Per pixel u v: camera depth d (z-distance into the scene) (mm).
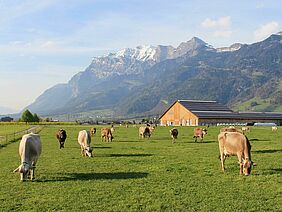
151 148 43219
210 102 190000
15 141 56438
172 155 35562
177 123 177625
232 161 30344
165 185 21234
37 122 181250
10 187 21078
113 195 19062
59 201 18047
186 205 17281
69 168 27531
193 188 20422
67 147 46031
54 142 54531
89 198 18547
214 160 31359
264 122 174125
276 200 17906
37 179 23297
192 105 178750
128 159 32562
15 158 34250
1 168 27922
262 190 19828
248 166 23531
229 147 24625
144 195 19016
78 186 21141
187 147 44156
